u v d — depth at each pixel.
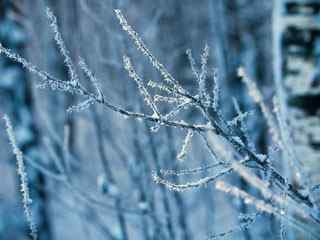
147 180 4.19
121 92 4.42
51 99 5.59
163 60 5.29
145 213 3.96
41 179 6.55
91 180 4.91
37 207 6.73
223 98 5.89
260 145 5.70
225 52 6.38
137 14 5.40
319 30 3.35
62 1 5.08
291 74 3.34
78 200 4.50
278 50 3.47
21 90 7.31
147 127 4.18
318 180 3.14
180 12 6.80
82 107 1.55
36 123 7.11
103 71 4.67
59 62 5.43
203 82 1.63
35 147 6.90
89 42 4.79
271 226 3.29
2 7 6.90
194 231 4.86
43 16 5.44
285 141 1.72
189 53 1.67
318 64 3.32
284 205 1.64
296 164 1.71
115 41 4.49
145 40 5.15
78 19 4.90
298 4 3.40
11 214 5.09
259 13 10.37
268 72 9.39
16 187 6.52
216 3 6.56
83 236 6.75
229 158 1.47
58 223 7.17
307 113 3.23
